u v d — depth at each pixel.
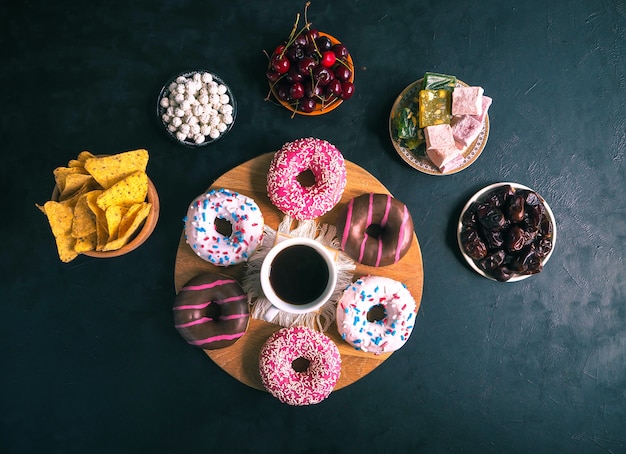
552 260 0.83
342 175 0.71
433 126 0.74
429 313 0.81
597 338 0.83
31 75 0.79
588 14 0.84
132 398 0.78
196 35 0.80
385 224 0.72
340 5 0.81
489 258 0.76
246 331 0.72
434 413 0.81
